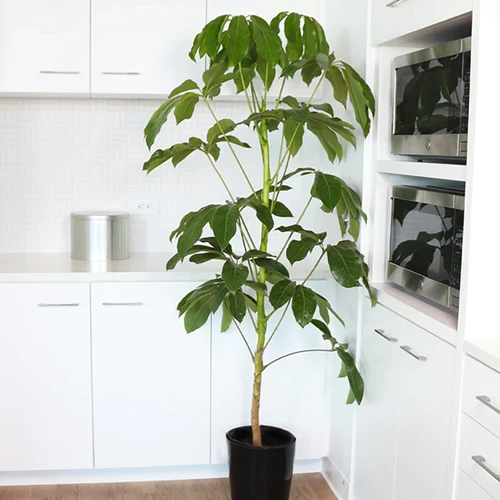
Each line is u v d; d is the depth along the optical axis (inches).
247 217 142.1
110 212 138.6
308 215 138.8
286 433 118.9
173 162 111.0
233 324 123.2
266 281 123.9
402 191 101.1
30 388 120.4
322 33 111.3
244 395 125.3
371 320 108.7
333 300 125.6
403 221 101.3
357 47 112.2
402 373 97.4
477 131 79.6
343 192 103.3
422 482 91.0
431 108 91.1
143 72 125.3
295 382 126.4
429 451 89.3
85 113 137.6
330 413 127.0
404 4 96.2
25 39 122.8
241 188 141.8
